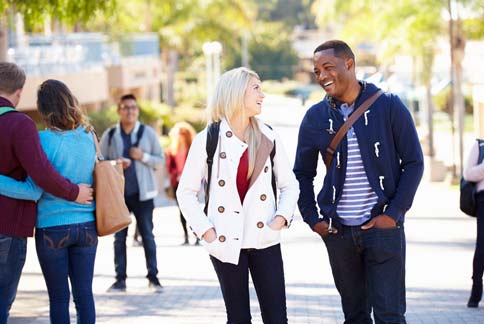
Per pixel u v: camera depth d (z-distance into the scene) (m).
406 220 21.67
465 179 10.69
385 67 52.19
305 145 7.52
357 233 7.24
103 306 11.43
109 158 12.42
